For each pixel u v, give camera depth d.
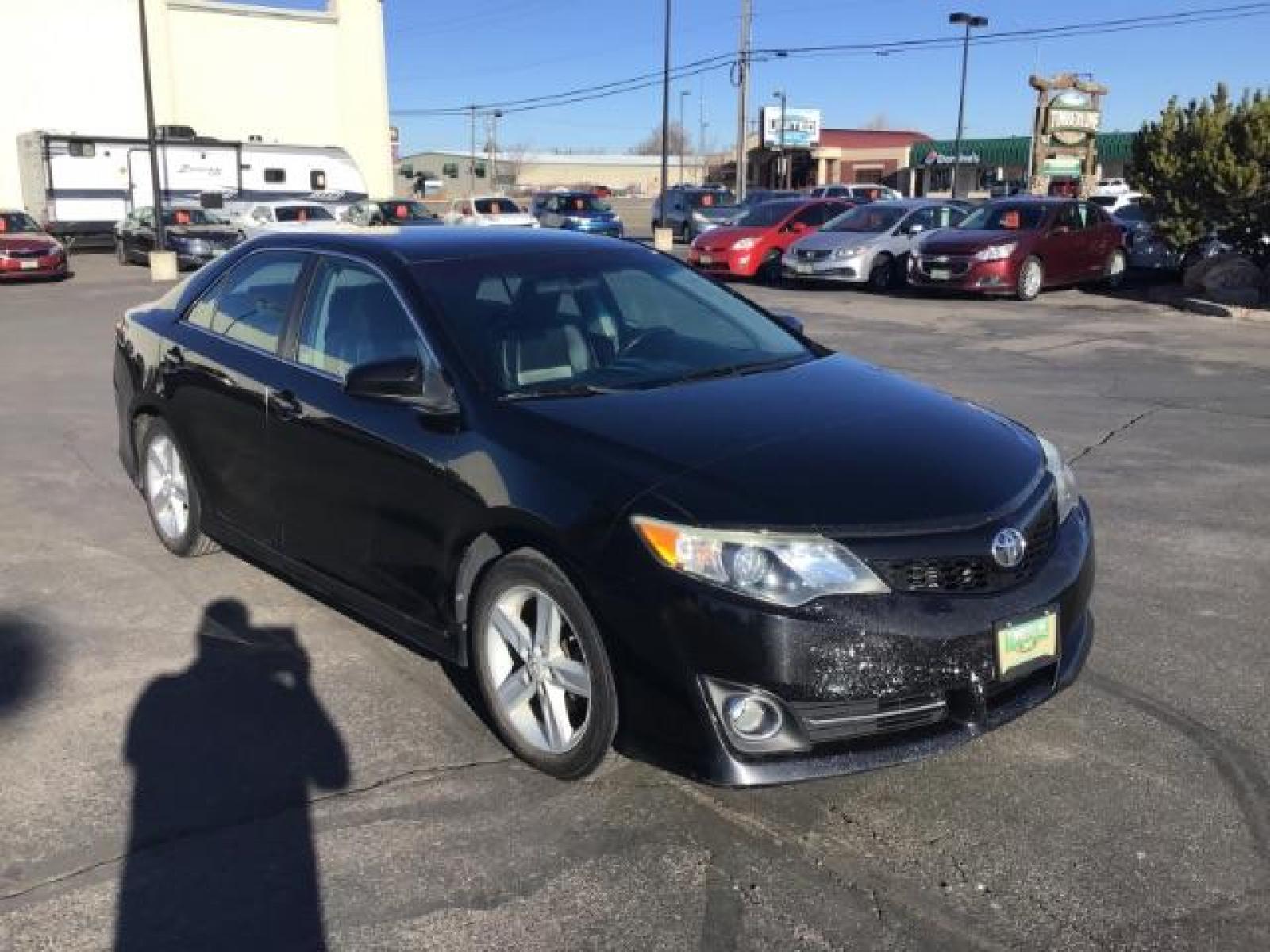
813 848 3.10
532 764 3.50
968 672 3.06
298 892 2.92
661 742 3.07
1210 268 16.55
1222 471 7.10
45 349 12.55
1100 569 5.27
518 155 118.19
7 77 33.50
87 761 3.57
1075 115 32.66
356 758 3.59
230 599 4.91
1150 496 6.53
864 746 3.04
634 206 69.75
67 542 5.68
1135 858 3.05
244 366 4.59
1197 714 3.85
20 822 3.23
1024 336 13.39
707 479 3.14
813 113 65.31
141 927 2.79
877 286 18.97
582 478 3.25
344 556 4.11
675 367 4.10
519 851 3.09
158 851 3.09
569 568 3.20
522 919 2.82
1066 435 8.14
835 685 2.95
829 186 42.03
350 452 3.97
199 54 36.84
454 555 3.60
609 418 3.51
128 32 35.19
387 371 3.64
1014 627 3.13
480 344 3.87
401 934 2.77
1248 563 5.36
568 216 32.75
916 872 2.99
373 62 40.19
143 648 4.41
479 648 3.60
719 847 3.10
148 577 5.18
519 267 4.36
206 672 4.20
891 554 3.02
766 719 3.00
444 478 3.59
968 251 17.16
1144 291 18.72
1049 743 3.66
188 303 5.23
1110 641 4.44
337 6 39.28
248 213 26.78
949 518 3.13
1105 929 2.77
